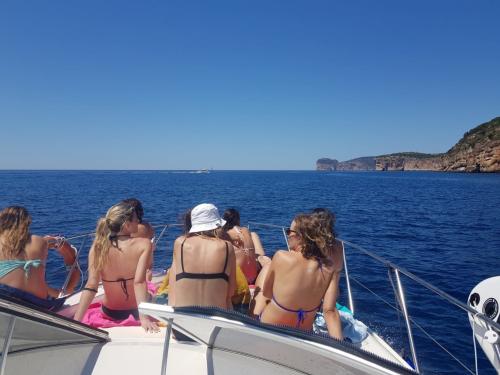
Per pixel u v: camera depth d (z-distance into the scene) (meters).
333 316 2.83
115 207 3.19
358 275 8.77
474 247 12.80
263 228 15.64
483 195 38.00
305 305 2.73
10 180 72.88
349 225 17.94
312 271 2.71
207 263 2.72
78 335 2.45
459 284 8.60
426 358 5.29
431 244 13.31
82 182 65.62
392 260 10.82
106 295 3.23
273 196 36.59
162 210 22.30
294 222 3.07
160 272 5.21
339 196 37.28
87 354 2.59
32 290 2.94
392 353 3.19
